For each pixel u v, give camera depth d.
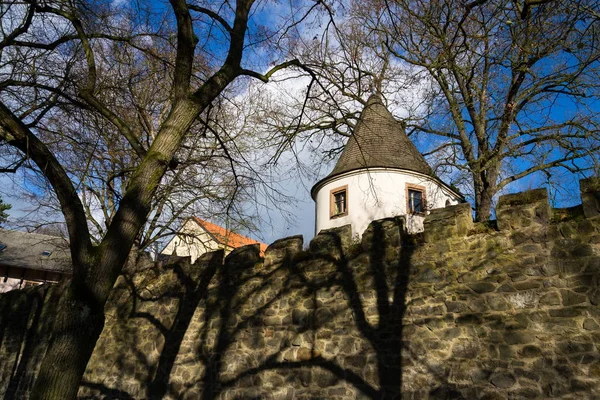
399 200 18.11
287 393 7.50
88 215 16.25
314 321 7.73
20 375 12.50
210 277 9.69
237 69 6.26
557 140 12.02
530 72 10.63
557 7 8.67
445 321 6.36
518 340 5.69
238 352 8.45
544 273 5.78
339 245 8.06
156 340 9.84
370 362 6.83
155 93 11.94
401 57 12.69
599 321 5.21
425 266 6.85
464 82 13.23
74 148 8.96
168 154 5.36
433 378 6.16
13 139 5.09
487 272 6.24
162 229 15.66
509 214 6.33
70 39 7.12
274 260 8.84
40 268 31.25
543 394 5.29
